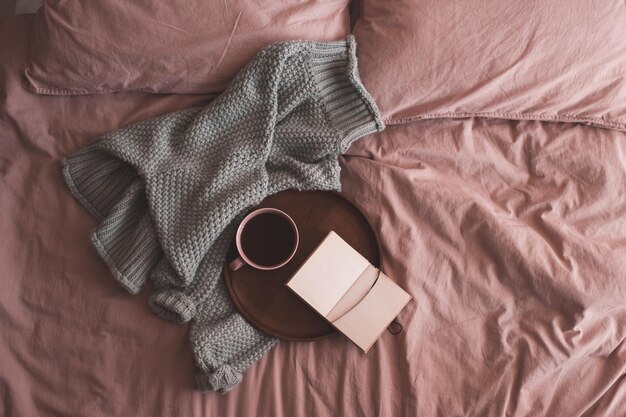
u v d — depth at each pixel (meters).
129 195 0.81
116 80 0.85
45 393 0.77
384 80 0.86
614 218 0.88
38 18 0.84
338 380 0.79
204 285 0.81
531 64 0.86
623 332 0.84
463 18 0.85
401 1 0.87
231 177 0.82
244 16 0.83
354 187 0.88
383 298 0.80
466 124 0.91
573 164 0.90
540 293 0.83
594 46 0.86
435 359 0.81
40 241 0.83
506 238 0.84
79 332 0.80
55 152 0.87
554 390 0.81
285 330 0.79
